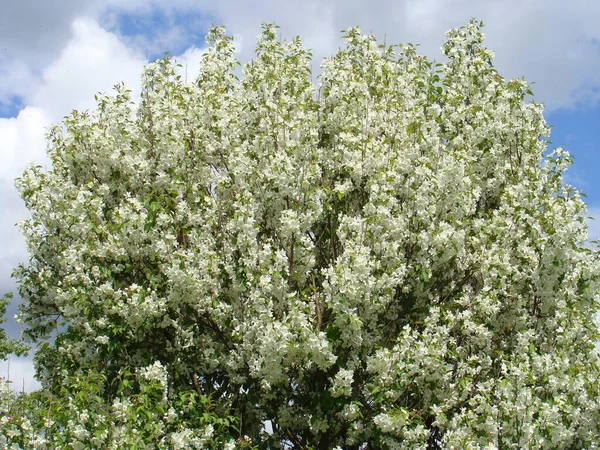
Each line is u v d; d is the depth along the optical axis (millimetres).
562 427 9039
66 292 10453
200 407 10266
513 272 10859
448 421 9625
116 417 9016
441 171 10961
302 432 11406
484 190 12578
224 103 12234
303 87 12438
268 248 10047
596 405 9828
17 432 9039
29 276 12133
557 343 10203
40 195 11430
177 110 11648
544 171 12180
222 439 9984
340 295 9586
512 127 12289
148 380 9641
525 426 8781
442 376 9539
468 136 12500
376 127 12094
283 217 10305
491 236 11195
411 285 10984
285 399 10984
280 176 10727
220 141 12109
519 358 9617
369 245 10508
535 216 10883
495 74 13453
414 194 10828
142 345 10922
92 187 11359
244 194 10414
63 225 11422
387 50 13367
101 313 10438
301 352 9555
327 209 11391
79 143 11516
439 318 10625
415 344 9500
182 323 10734
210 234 10852
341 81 12039
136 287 10164
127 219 10438
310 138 11195
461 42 14117
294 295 9656
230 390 11164
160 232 10891
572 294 10297
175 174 11266
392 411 9297
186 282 10078
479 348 10406
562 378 9336
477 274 11242
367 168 11234
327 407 10062
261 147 11391
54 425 9453
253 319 9992
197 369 10945
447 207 11117
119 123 11781
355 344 9773
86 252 10516
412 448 9297
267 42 13297
